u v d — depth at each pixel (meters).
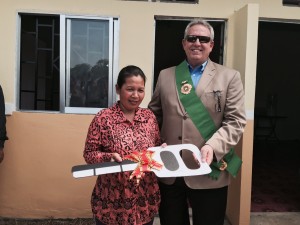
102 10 2.98
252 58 2.82
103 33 3.03
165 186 1.98
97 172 1.55
